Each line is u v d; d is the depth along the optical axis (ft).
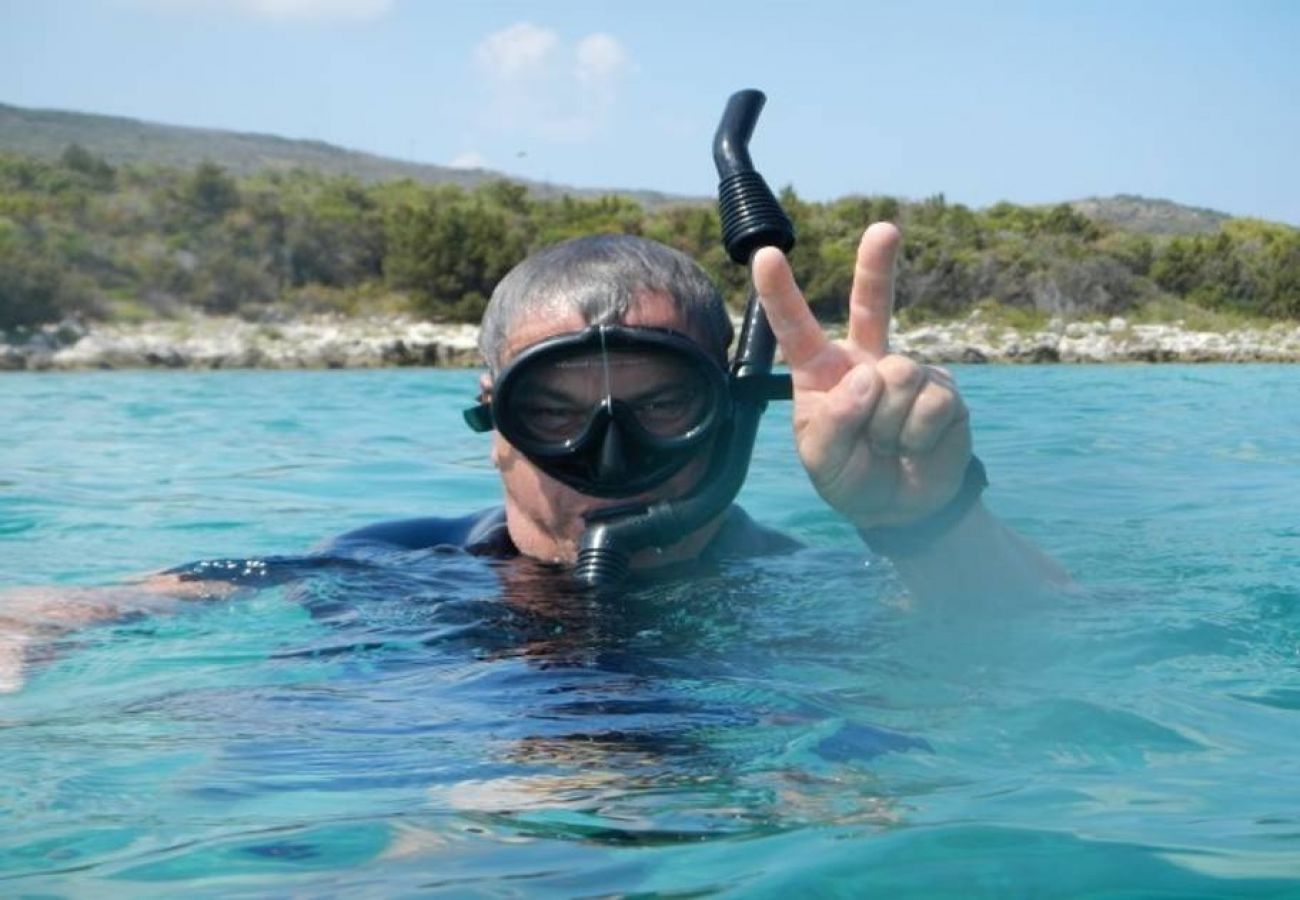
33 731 6.79
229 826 5.39
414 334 101.50
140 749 6.43
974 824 5.21
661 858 4.91
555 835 5.18
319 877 4.83
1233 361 93.91
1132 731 6.52
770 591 9.14
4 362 82.28
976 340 99.71
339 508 17.84
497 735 6.47
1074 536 13.14
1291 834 5.13
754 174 9.31
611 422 8.79
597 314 8.84
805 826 5.23
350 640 8.40
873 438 7.25
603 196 147.13
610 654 7.87
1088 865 4.81
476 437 27.96
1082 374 61.31
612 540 9.00
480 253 115.65
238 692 7.43
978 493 7.86
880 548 7.73
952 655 7.75
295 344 88.53
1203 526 13.88
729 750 6.18
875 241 7.07
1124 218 230.07
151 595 9.77
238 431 30.58
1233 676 7.49
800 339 7.16
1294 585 10.05
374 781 5.89
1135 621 8.49
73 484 20.29
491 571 9.82
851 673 7.43
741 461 9.07
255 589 9.89
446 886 4.70
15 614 9.27
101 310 103.96
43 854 5.15
